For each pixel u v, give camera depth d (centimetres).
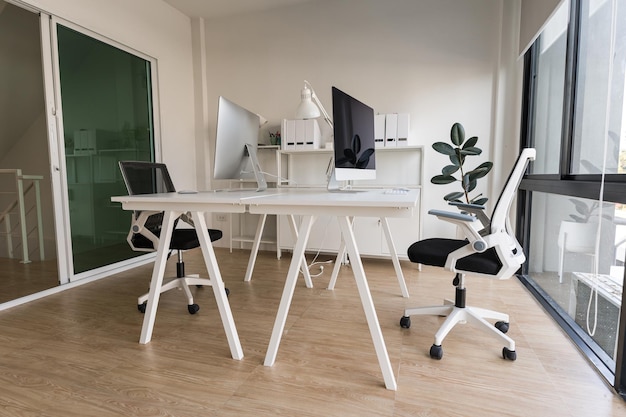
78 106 261
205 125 382
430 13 307
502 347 160
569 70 196
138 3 309
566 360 149
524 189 266
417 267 298
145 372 141
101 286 257
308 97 218
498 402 121
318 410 118
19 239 356
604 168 158
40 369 143
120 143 300
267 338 171
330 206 133
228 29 368
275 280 268
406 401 122
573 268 198
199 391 128
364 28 325
